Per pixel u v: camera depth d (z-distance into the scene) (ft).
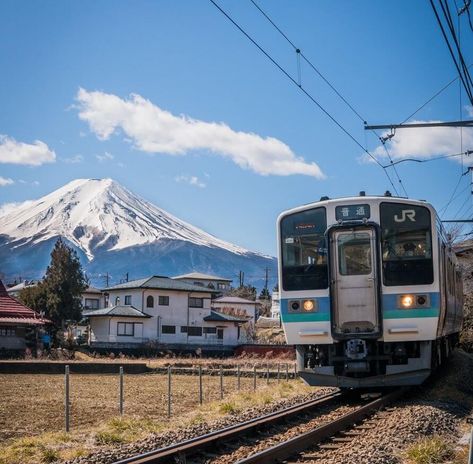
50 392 77.41
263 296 413.18
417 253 49.90
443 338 65.92
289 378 95.71
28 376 106.73
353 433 37.86
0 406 62.03
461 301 79.92
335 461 30.25
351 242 50.37
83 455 34.83
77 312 205.87
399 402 50.52
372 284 49.75
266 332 262.47
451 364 75.20
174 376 107.96
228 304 303.07
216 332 226.99
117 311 210.38
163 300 219.41
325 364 52.13
